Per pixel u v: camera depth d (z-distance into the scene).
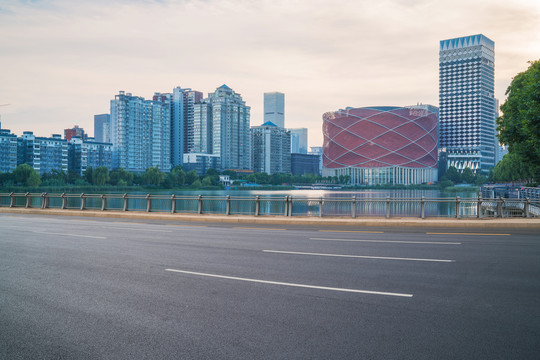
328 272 9.98
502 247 13.64
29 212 34.72
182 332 6.30
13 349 5.82
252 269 10.41
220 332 6.27
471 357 5.39
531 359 5.34
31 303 7.85
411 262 11.12
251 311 7.17
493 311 7.07
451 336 6.04
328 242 15.02
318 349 5.64
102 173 175.62
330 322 6.61
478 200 22.81
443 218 23.02
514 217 23.67
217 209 75.62
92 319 6.94
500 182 109.06
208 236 17.16
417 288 8.50
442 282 8.97
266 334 6.17
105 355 5.59
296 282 9.05
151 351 5.67
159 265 11.08
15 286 9.07
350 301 7.67
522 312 7.02
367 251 12.91
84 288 8.84
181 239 16.23
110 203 86.19
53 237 17.23
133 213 29.44
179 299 7.93
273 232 18.66
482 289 8.41
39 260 12.04
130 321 6.81
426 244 14.37
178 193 182.00
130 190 184.38
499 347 5.67
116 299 8.01
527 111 31.53
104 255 12.71
